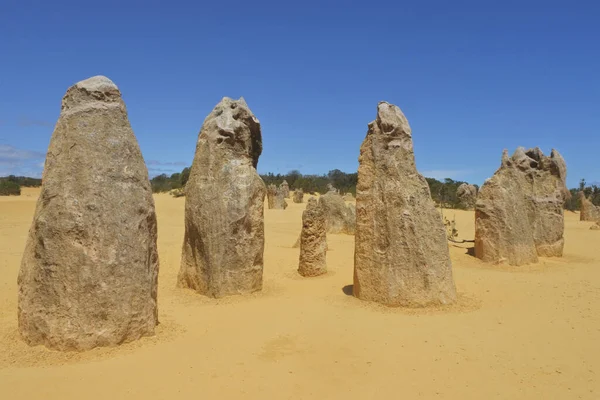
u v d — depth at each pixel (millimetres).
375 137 9266
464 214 35719
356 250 9359
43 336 5980
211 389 5055
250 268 9805
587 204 32562
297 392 5047
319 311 8328
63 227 6000
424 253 8602
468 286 10508
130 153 6605
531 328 7301
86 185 6164
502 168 14453
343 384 5262
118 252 6203
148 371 5426
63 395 4770
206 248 9617
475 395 5039
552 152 16484
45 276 6004
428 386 5234
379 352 6219
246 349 6289
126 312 6219
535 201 15586
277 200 38344
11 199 41531
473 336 6887
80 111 6430
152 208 6793
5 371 5297
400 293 8578
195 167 10172
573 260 14734
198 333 6988
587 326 7422
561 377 5492
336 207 21906
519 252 13617
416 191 8953
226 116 10172
